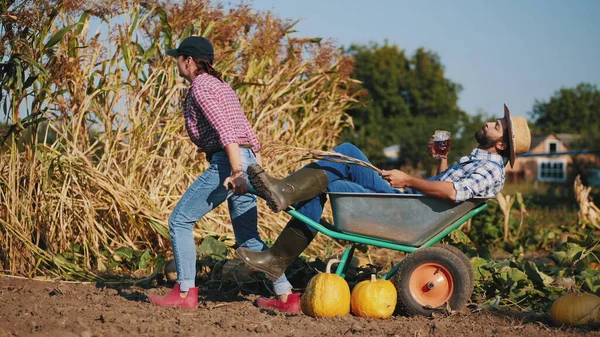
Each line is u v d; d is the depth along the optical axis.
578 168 29.36
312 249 6.85
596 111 72.44
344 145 4.39
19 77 5.37
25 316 3.90
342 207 4.19
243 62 7.74
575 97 73.06
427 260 4.13
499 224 9.03
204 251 5.26
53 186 5.85
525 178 45.00
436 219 4.17
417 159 42.56
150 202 6.11
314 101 8.33
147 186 6.55
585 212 9.69
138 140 6.32
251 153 4.19
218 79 4.20
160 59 6.91
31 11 5.57
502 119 4.45
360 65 51.19
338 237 4.21
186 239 4.27
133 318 3.89
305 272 5.06
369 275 4.88
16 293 4.71
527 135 4.43
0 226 5.53
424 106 54.81
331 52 8.25
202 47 4.17
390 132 47.69
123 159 6.46
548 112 73.44
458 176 4.36
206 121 4.10
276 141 7.11
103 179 5.86
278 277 4.22
